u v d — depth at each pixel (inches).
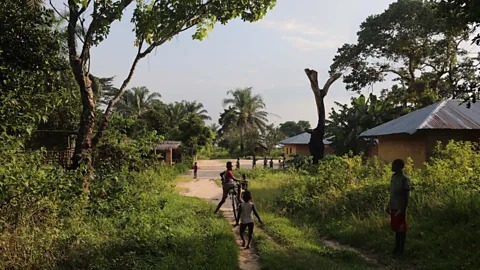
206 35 469.1
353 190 415.5
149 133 473.7
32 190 210.4
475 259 221.8
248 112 2549.2
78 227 250.5
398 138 738.8
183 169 1202.6
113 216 319.9
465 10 293.6
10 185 203.0
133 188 406.3
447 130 637.3
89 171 351.9
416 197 351.6
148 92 2225.6
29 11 364.2
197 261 217.9
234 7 446.3
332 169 496.7
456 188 335.9
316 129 1147.9
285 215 428.8
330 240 331.3
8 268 183.6
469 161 378.9
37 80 371.6
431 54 1245.1
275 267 229.6
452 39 1155.9
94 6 385.7
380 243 288.7
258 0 450.6
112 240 239.3
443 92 1253.1
